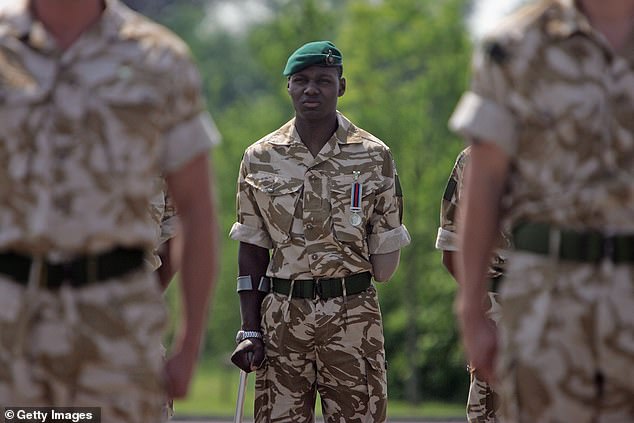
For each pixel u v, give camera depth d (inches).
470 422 650.8
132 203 353.1
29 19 355.6
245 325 634.8
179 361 375.9
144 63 354.9
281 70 2679.6
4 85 350.9
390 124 2261.3
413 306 2310.5
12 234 349.7
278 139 637.3
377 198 632.4
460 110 362.9
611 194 350.0
